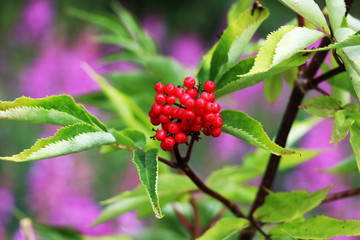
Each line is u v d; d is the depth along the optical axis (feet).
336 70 1.60
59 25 8.20
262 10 1.50
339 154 5.69
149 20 11.26
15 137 6.14
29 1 8.16
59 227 2.05
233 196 2.05
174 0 11.94
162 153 1.97
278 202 1.61
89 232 2.86
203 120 1.42
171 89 1.45
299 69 1.64
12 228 4.71
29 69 7.53
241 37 1.52
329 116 1.49
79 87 6.98
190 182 1.88
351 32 1.38
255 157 2.03
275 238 1.58
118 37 2.49
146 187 1.37
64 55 7.52
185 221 2.22
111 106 2.29
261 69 1.33
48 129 6.25
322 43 1.60
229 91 1.49
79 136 1.41
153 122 1.47
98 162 5.72
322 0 4.48
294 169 5.72
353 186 5.59
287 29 1.36
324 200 1.76
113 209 1.93
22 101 1.40
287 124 1.67
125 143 1.47
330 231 1.49
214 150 7.13
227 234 1.57
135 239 2.68
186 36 11.53
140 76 2.26
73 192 4.89
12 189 4.98
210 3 11.91
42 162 4.76
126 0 11.35
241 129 1.41
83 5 8.94
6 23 8.04
